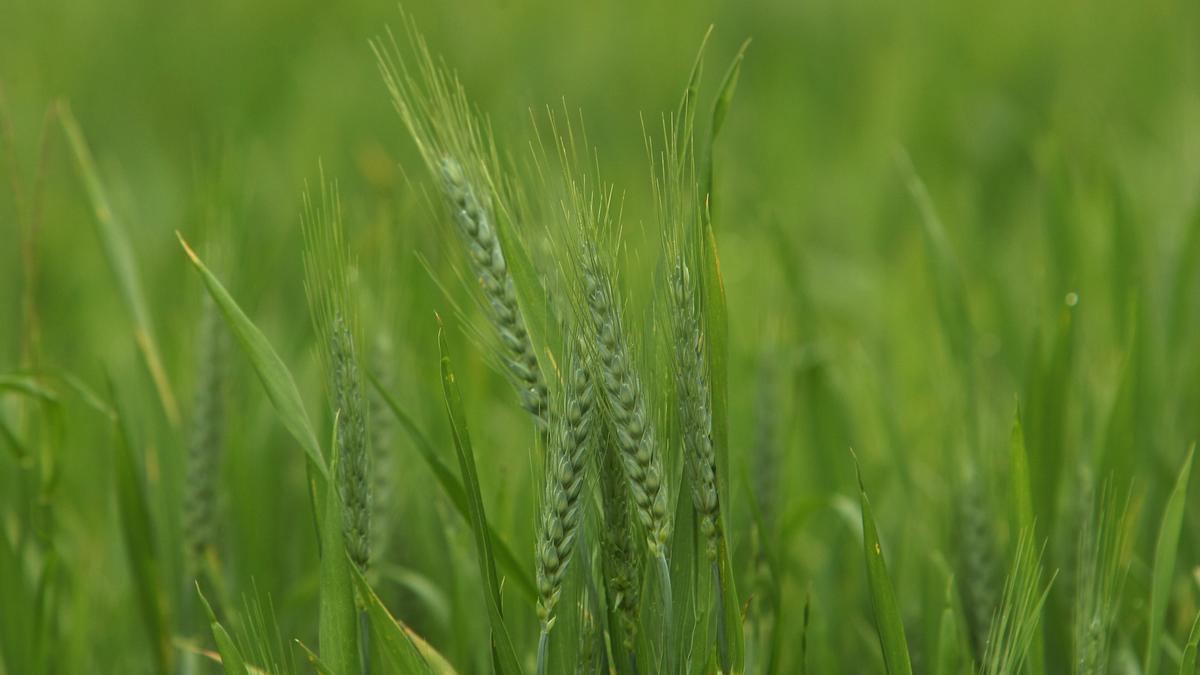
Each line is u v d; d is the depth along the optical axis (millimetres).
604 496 1100
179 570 1281
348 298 1134
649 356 1111
